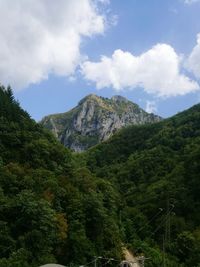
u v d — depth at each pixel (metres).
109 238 114.00
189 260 132.00
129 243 135.88
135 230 150.00
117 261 109.56
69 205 109.31
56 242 95.56
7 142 129.25
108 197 143.12
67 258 97.75
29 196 96.75
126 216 155.25
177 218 154.88
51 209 96.12
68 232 101.00
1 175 108.31
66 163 137.50
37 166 125.19
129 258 123.62
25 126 145.62
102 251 108.00
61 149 142.88
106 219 116.19
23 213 93.06
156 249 137.25
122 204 165.12
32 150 127.94
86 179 136.12
